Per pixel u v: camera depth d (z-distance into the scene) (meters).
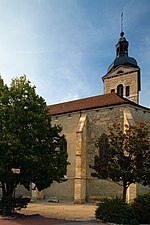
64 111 33.53
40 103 19.56
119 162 18.27
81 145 29.62
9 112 17.86
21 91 18.95
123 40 46.25
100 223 14.66
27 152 16.86
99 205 15.92
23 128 17.58
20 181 17.66
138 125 20.03
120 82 43.91
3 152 16.97
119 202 15.47
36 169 17.14
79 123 30.73
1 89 19.41
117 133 20.08
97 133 30.09
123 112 28.86
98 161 19.34
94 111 30.84
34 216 17.41
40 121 18.14
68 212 20.55
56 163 18.45
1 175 16.98
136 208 15.12
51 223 14.42
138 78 43.56
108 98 32.81
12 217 16.16
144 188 26.00
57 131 19.66
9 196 17.41
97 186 29.02
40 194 32.22
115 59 45.97
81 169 29.09
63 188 31.45
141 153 18.14
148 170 17.81
